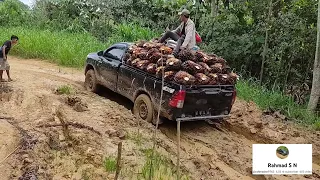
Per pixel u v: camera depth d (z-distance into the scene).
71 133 6.70
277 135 8.02
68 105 8.38
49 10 22.42
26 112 7.66
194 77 7.21
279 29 12.30
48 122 7.15
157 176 5.66
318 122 8.83
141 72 8.05
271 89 12.39
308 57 11.81
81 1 22.11
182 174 5.93
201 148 7.27
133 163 5.92
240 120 8.64
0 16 21.67
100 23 20.45
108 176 5.45
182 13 8.39
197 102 7.39
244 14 13.88
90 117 7.68
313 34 11.39
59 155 6.08
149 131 7.41
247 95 10.57
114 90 9.05
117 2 21.41
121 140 6.79
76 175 5.52
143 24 20.73
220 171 6.38
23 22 22.05
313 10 11.82
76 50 14.80
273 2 12.93
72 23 20.55
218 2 16.62
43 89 9.39
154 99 7.67
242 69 13.58
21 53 15.18
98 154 6.06
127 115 8.12
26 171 5.32
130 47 8.58
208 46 13.82
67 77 11.76
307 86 11.66
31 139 6.26
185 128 8.20
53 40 16.02
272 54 12.27
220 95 7.63
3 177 5.14
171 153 6.70
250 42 12.95
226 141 7.76
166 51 7.79
